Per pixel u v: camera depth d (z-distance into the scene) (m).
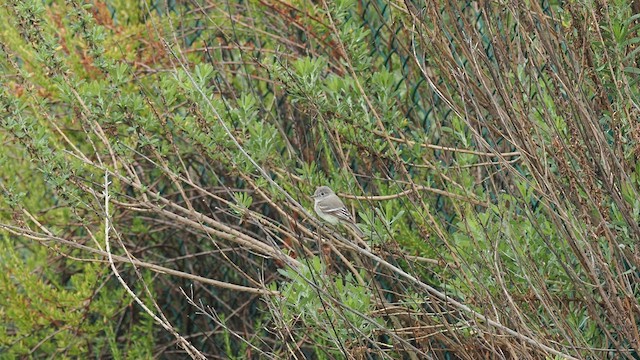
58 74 10.26
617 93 8.20
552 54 7.83
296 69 10.01
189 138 10.16
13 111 10.02
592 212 8.21
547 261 8.61
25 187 12.97
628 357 7.64
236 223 12.62
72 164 10.07
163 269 9.88
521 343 8.13
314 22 11.54
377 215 9.23
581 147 7.94
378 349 8.03
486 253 8.28
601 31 8.24
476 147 9.78
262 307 12.16
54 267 13.62
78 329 12.38
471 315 8.32
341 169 9.97
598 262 7.65
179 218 9.95
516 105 8.49
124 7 13.08
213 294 12.84
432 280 10.25
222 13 12.38
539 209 8.82
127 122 10.85
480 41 8.34
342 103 9.80
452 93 10.45
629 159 8.52
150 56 12.84
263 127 10.12
